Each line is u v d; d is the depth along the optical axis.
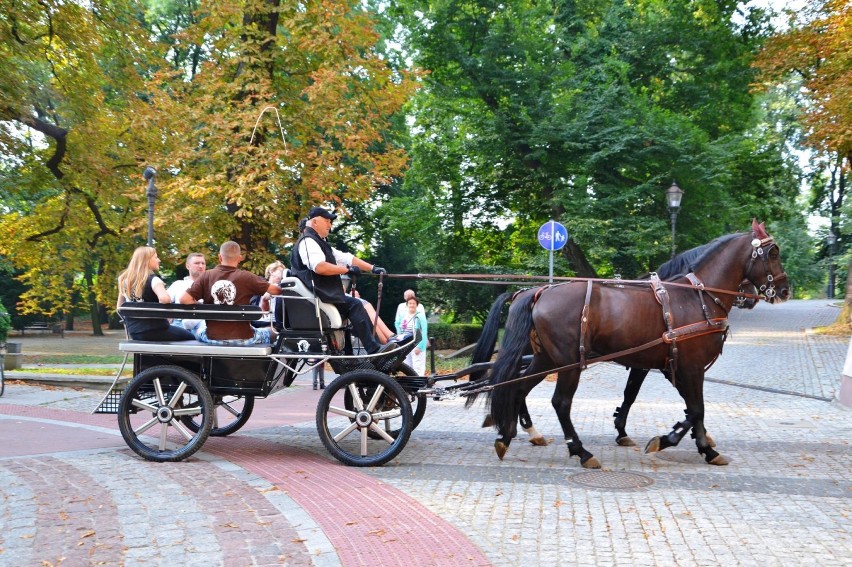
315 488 6.89
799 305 42.66
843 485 7.09
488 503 6.44
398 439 7.89
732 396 12.98
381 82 17.73
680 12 26.39
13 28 18.78
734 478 7.37
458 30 26.02
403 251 31.06
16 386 14.74
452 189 27.73
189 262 10.18
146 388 8.36
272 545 5.28
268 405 12.79
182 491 6.70
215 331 8.33
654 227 23.00
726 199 25.12
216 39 17.17
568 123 23.83
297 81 18.22
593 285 8.06
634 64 26.39
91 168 20.06
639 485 7.07
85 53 20.14
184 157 16.36
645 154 23.55
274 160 15.21
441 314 29.42
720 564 5.01
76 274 26.31
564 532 5.66
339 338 8.45
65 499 6.38
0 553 5.06
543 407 12.02
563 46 25.81
